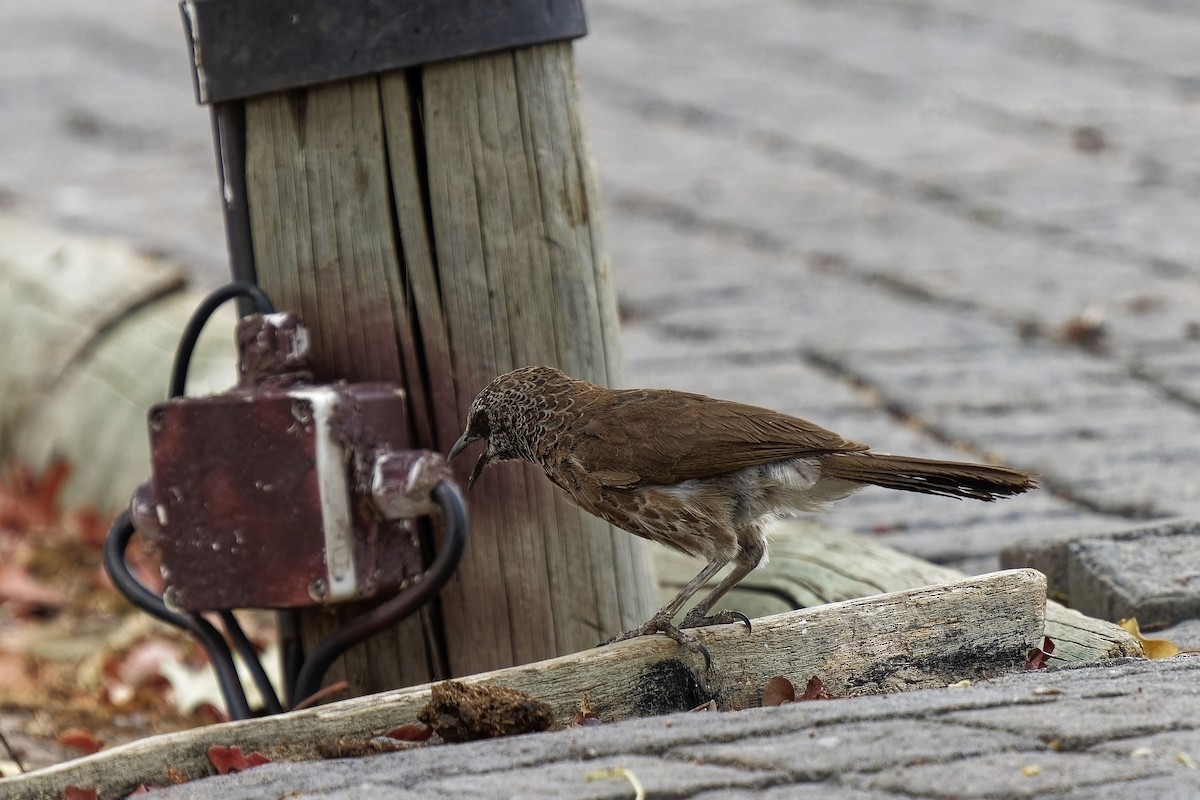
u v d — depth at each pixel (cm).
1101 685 728
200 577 943
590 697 807
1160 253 2100
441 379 988
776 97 2953
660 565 1195
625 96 3005
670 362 1798
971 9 3462
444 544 930
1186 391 1617
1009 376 1694
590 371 993
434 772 664
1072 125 2717
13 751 1167
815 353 1800
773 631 833
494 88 968
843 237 2258
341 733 764
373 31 962
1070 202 2345
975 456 1462
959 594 848
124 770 738
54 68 3184
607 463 914
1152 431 1508
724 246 2258
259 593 932
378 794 634
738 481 910
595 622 999
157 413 944
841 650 838
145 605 978
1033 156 2578
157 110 2894
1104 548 1069
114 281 1891
